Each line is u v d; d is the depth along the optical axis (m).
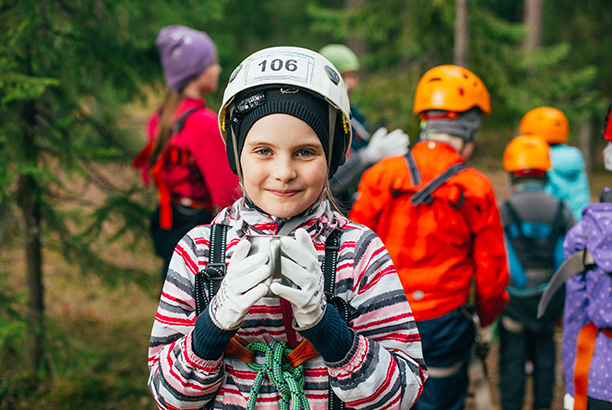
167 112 2.99
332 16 7.57
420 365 1.20
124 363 4.05
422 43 7.32
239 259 1.02
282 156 1.10
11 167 3.39
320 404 1.15
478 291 2.57
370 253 1.20
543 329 3.35
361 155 2.89
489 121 7.12
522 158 3.36
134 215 3.85
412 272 2.47
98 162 3.90
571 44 14.27
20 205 3.64
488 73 6.89
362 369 1.08
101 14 3.78
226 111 1.20
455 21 6.40
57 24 3.49
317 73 1.11
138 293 5.39
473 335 2.54
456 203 2.40
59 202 3.96
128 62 3.82
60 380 3.74
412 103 6.80
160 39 3.03
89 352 3.84
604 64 14.04
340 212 1.31
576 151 4.06
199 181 3.00
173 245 3.05
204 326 1.06
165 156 2.92
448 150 2.51
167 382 1.11
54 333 3.76
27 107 3.50
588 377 2.13
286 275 1.01
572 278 2.20
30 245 3.75
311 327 1.04
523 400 3.42
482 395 2.59
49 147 3.65
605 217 2.07
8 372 3.77
